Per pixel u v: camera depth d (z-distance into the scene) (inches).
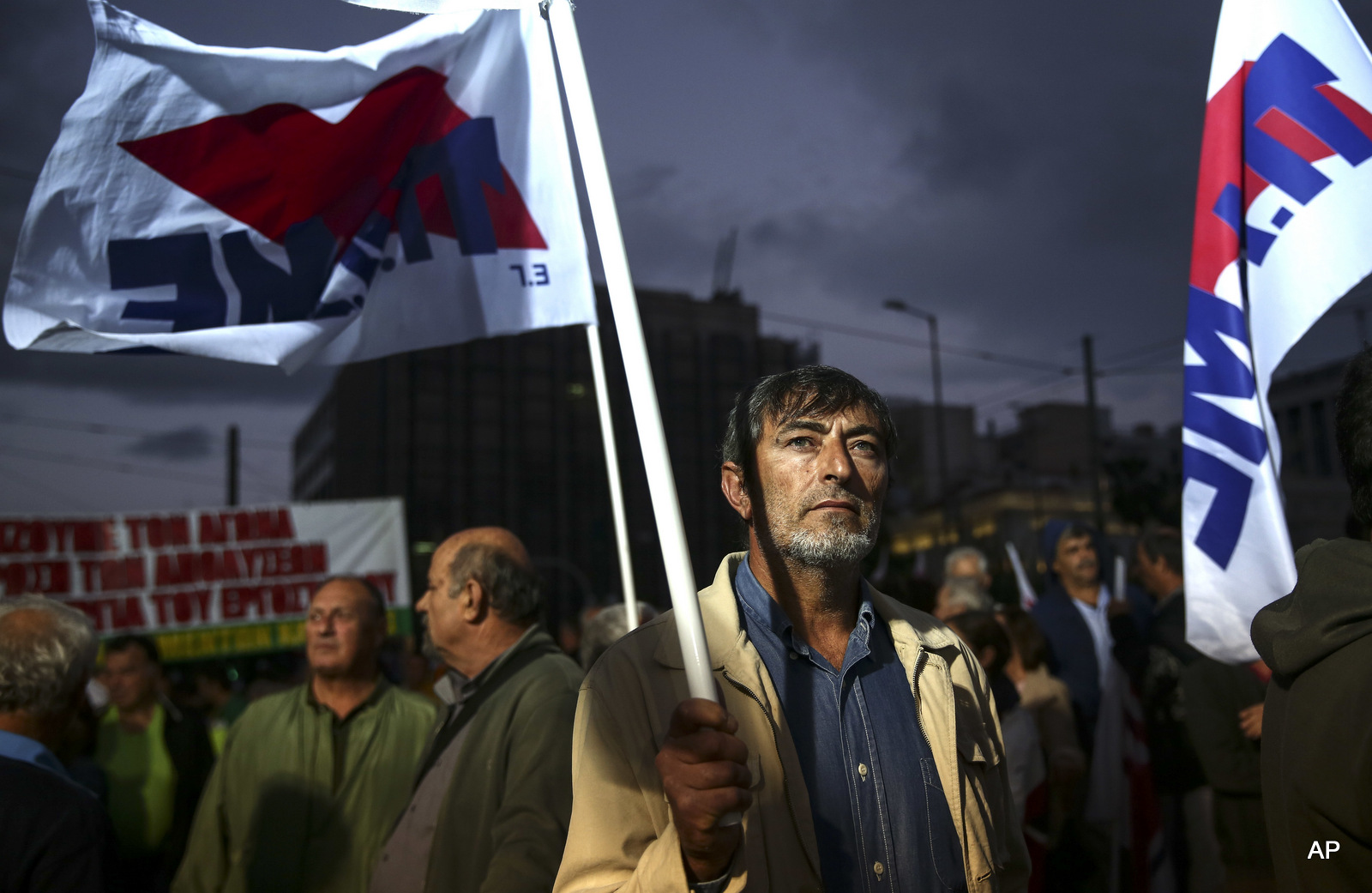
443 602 105.1
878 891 57.6
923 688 64.7
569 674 98.0
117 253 95.3
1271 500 89.8
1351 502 55.7
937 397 1057.5
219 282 99.2
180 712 204.2
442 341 108.8
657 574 2197.3
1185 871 161.6
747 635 63.6
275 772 121.4
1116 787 156.3
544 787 86.7
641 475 2283.5
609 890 54.8
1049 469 2422.5
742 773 46.6
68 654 80.4
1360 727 48.3
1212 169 96.6
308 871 118.1
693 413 2380.7
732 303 2495.1
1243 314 93.4
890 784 60.6
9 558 322.3
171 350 96.1
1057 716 152.1
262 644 344.5
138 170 97.0
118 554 335.0
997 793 66.2
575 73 57.3
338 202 105.3
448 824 92.5
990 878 61.0
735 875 50.3
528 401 2352.4
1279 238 94.0
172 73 99.0
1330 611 51.5
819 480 63.1
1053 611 181.6
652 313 2425.0
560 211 113.3
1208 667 144.9
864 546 63.1
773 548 65.1
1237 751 141.7
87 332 94.7
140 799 193.5
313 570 351.6
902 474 2400.3
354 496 2412.6
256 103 102.2
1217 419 93.3
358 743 123.3
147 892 192.5
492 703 96.7
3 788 72.7
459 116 111.7
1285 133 94.8
